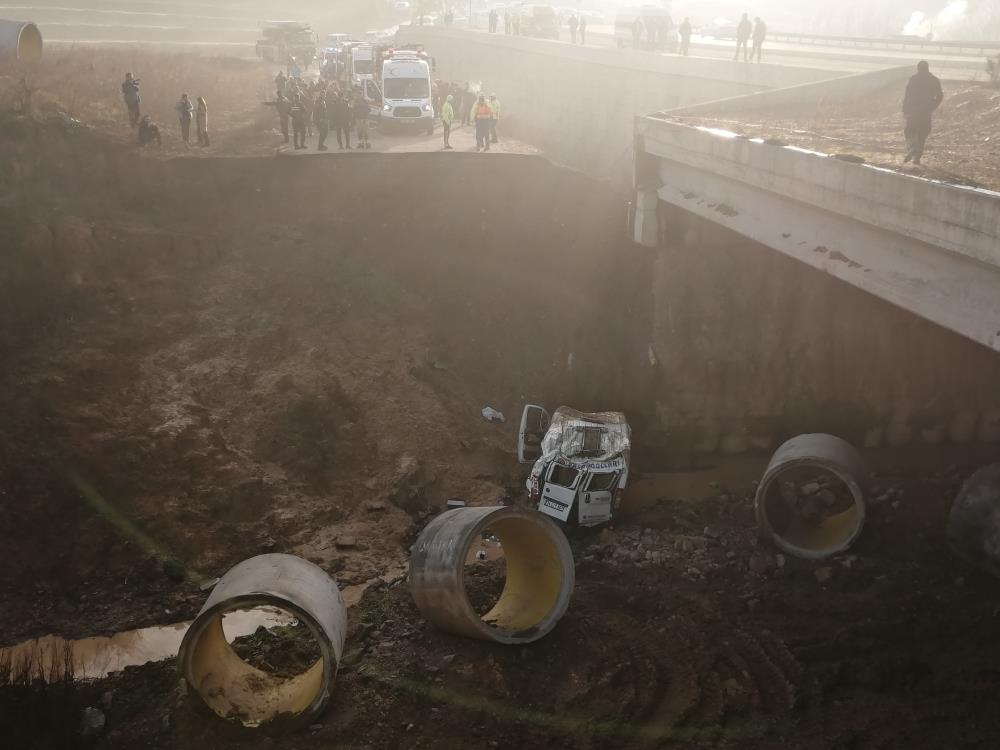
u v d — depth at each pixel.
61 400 21.80
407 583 17.91
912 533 20.06
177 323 26.16
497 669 14.52
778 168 19.23
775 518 21.11
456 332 29.41
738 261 27.69
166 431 21.94
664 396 27.86
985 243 13.38
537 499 22.02
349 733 13.23
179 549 19.77
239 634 16.94
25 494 19.47
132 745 13.22
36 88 33.34
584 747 13.23
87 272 26.19
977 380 27.31
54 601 18.11
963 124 22.97
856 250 17.38
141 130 31.66
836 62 41.69
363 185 32.88
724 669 15.24
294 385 24.92
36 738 13.25
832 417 27.50
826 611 17.03
